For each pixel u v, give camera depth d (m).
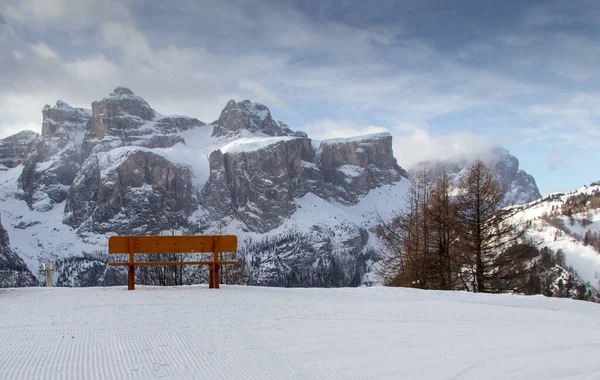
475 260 28.28
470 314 11.63
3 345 7.89
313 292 15.91
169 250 16.53
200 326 9.44
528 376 6.44
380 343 8.30
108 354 7.38
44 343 8.03
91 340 8.26
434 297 15.70
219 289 16.12
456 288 29.95
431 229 30.39
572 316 11.80
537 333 9.44
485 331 9.54
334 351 7.71
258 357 7.31
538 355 7.55
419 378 6.35
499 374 6.52
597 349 8.02
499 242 28.59
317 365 6.93
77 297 13.26
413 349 7.89
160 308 11.42
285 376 6.42
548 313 12.18
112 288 16.42
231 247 16.91
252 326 9.53
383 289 17.14
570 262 128.00
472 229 28.48
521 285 28.34
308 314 11.00
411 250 31.08
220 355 7.39
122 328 9.20
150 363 6.93
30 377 6.29
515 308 12.84
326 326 9.71
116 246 16.23
